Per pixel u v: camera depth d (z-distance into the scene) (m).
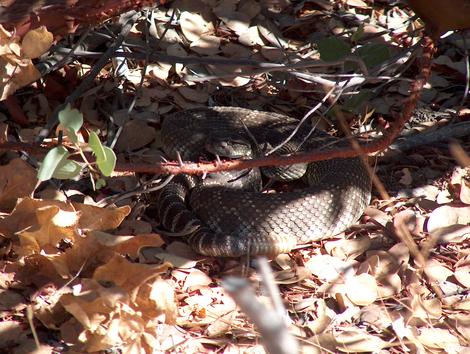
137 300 5.64
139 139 8.51
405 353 6.02
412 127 9.26
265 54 10.02
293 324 6.21
